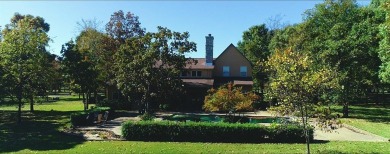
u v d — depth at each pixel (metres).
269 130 22.67
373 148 19.94
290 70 16.31
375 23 35.53
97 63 44.91
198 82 47.97
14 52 31.27
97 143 22.28
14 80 31.47
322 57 35.94
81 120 31.25
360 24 36.50
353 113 42.19
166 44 33.47
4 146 21.66
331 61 36.03
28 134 26.28
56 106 51.03
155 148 20.41
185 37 34.09
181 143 22.22
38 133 26.72
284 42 50.69
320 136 25.38
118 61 35.25
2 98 32.75
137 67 33.00
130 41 34.88
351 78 36.06
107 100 46.44
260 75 51.31
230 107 32.09
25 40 32.19
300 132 22.25
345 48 35.72
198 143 22.20
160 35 33.25
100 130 27.94
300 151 19.20
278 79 16.48
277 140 22.66
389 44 21.95
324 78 16.08
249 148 20.30
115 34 53.56
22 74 31.91
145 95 34.34
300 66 16.36
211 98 33.19
